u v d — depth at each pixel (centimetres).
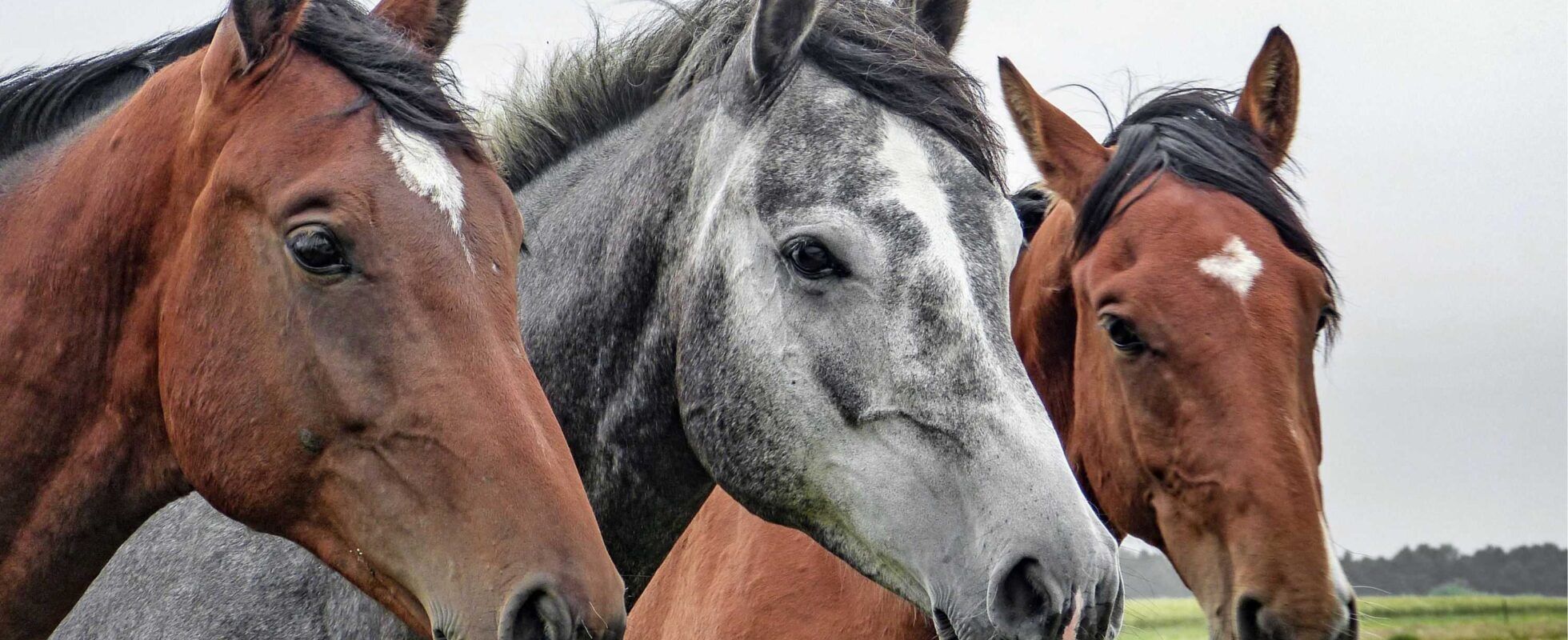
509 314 247
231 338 238
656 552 344
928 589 280
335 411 234
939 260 288
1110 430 423
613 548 338
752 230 305
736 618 410
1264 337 390
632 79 372
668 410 329
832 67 324
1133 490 418
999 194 313
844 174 300
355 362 234
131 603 365
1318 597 365
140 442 261
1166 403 400
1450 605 2298
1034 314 463
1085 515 272
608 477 335
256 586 344
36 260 262
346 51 256
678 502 341
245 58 249
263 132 244
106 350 258
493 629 220
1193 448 391
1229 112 487
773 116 316
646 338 331
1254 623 376
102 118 288
